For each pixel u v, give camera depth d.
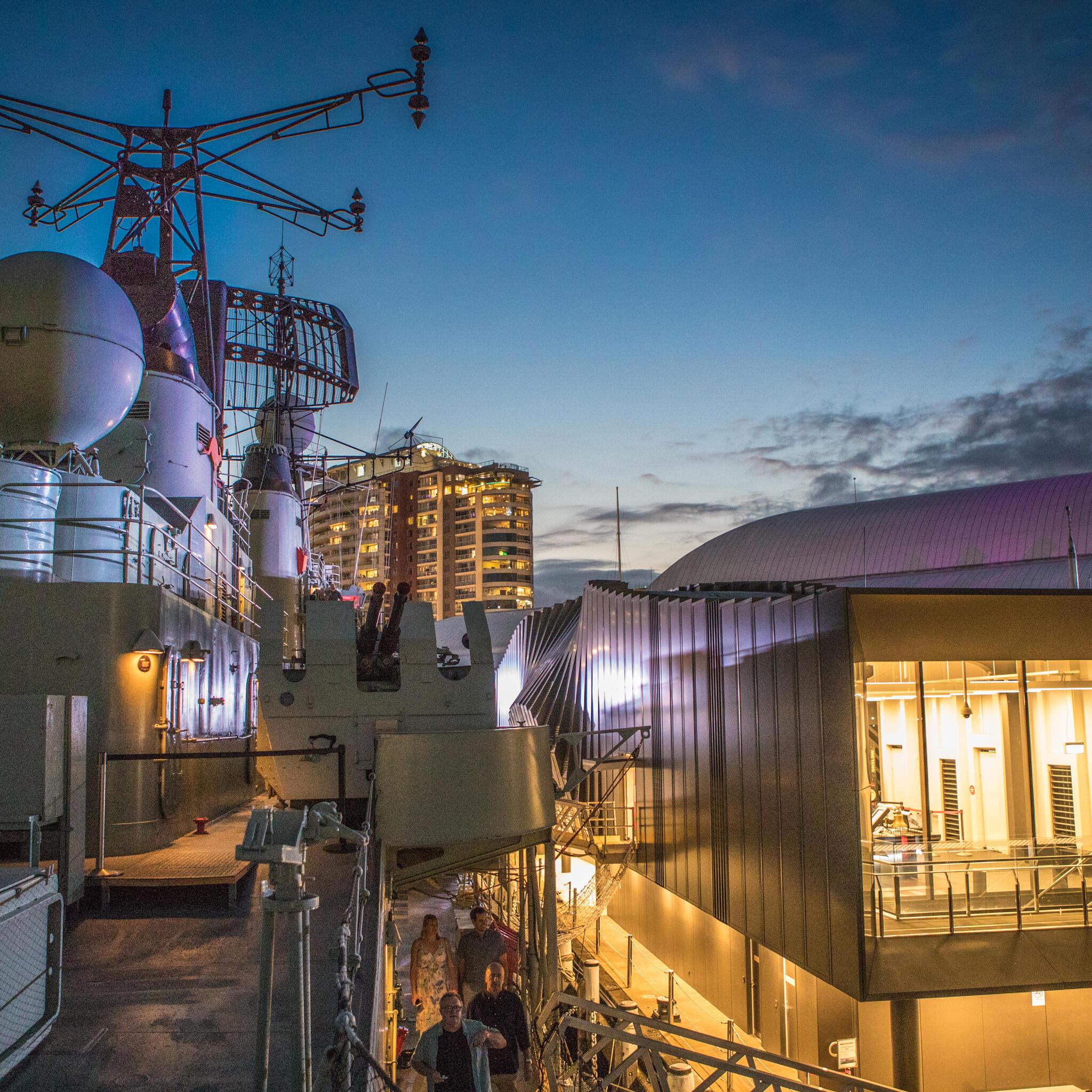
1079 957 15.46
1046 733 17.17
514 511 155.62
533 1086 8.88
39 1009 5.77
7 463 11.50
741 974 20.42
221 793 14.51
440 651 14.70
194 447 19.06
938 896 15.82
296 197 21.22
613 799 28.75
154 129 19.77
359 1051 4.09
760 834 19.05
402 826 11.66
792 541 75.44
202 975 7.11
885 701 16.91
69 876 8.39
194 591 16.23
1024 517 65.69
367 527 140.50
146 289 19.41
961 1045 16.34
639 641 27.30
